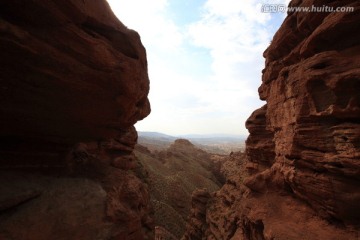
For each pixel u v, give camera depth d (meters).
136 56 8.99
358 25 10.27
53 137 8.60
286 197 13.99
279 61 16.78
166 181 57.59
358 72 9.02
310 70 11.26
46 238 6.62
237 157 75.50
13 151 7.96
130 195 11.05
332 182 10.03
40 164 8.74
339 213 9.82
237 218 19.44
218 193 29.58
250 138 20.98
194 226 30.00
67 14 6.13
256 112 20.94
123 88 8.39
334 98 10.12
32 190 7.48
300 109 11.83
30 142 8.34
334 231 9.70
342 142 9.64
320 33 11.49
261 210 13.62
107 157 13.31
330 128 10.34
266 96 18.83
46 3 5.60
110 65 7.58
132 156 16.28
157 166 69.88
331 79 9.97
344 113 9.63
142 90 10.46
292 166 12.88
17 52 5.56
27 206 7.09
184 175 69.19
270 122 16.98
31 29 5.77
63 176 9.20
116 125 10.34
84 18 6.62
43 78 6.37
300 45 14.16
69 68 6.66
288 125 13.43
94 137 9.99
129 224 9.32
